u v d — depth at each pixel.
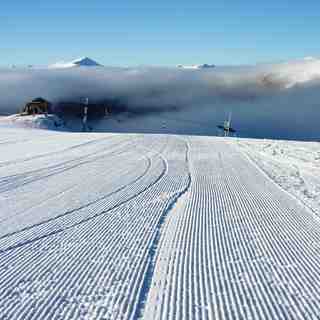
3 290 7.10
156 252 9.20
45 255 8.82
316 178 20.50
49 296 6.91
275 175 20.98
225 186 17.58
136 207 13.34
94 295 6.98
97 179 18.19
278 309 6.82
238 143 39.41
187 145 35.75
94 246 9.46
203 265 8.56
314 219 12.71
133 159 25.38
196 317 6.43
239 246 9.90
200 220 12.03
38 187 16.11
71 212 12.47
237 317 6.50
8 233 10.27
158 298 6.99
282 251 9.68
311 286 7.79
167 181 18.25
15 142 34.00
